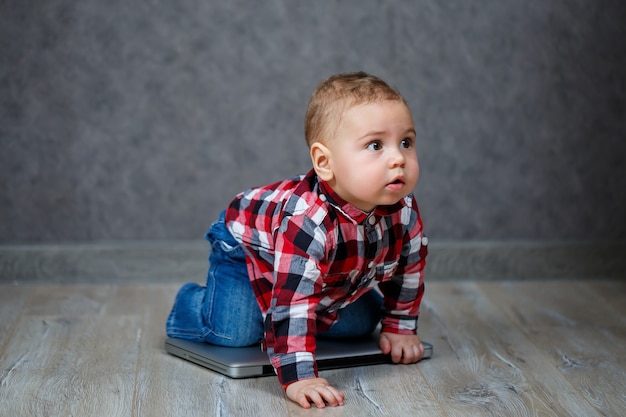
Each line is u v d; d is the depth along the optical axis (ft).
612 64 7.84
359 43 7.55
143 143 7.47
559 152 7.91
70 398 4.67
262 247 5.04
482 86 7.75
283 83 7.52
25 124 7.30
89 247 7.43
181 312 5.57
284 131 7.58
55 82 7.29
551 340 5.92
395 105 4.55
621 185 7.98
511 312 6.68
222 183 7.59
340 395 4.58
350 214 4.69
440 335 6.02
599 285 7.69
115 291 7.14
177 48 7.39
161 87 7.42
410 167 4.57
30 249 7.36
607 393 4.88
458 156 7.82
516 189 7.92
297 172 7.63
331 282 4.91
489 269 7.85
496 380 5.07
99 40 7.29
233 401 4.65
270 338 4.73
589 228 8.02
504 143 7.86
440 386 4.94
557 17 7.74
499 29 7.70
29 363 5.23
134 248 7.48
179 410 4.52
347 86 4.63
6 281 7.32
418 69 7.65
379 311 5.59
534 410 4.59
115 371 5.11
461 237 7.92
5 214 7.39
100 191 7.48
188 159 7.53
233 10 7.40
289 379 4.62
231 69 7.46
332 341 5.49
